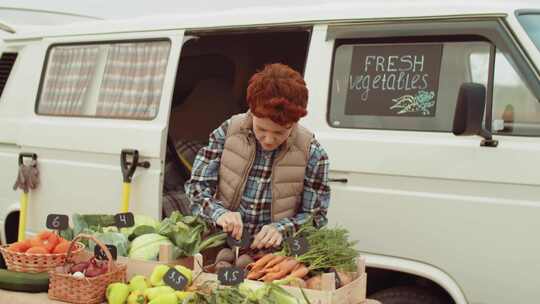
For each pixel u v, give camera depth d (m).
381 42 4.73
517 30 4.35
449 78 4.52
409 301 4.60
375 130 4.64
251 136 3.52
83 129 5.74
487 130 4.33
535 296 4.16
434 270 4.41
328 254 3.38
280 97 3.15
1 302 3.36
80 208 5.73
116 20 6.03
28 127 6.09
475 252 4.30
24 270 3.45
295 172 3.54
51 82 6.18
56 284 3.27
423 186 4.46
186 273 3.30
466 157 4.34
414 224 4.46
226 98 6.62
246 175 3.55
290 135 3.49
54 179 5.89
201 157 3.65
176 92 6.56
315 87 4.85
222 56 6.56
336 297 3.19
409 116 4.59
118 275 3.37
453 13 4.53
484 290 4.28
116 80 5.82
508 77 4.35
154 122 5.44
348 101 4.77
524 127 4.27
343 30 4.83
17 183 5.98
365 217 4.59
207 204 3.54
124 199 5.33
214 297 3.05
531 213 4.17
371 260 4.54
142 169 5.41
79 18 7.44
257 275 3.31
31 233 6.01
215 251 3.77
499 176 4.25
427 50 4.60
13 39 6.52
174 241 3.72
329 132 4.76
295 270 3.31
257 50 6.45
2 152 6.31
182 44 5.51
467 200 4.32
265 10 5.21
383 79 4.70
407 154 4.48
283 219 3.55
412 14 4.64
